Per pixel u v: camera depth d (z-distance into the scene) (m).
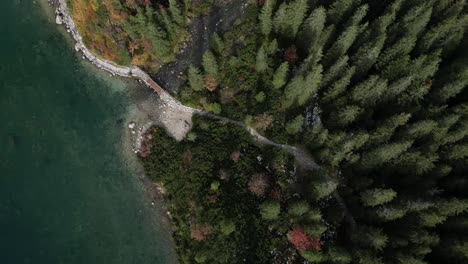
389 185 69.38
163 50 78.00
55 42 84.31
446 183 66.44
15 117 82.50
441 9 72.50
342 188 71.19
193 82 75.81
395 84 66.38
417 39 71.75
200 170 77.81
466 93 71.12
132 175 80.81
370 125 70.50
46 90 83.44
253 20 77.88
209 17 80.50
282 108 75.25
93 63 83.56
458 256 61.91
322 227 63.34
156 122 82.06
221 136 78.50
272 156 75.38
